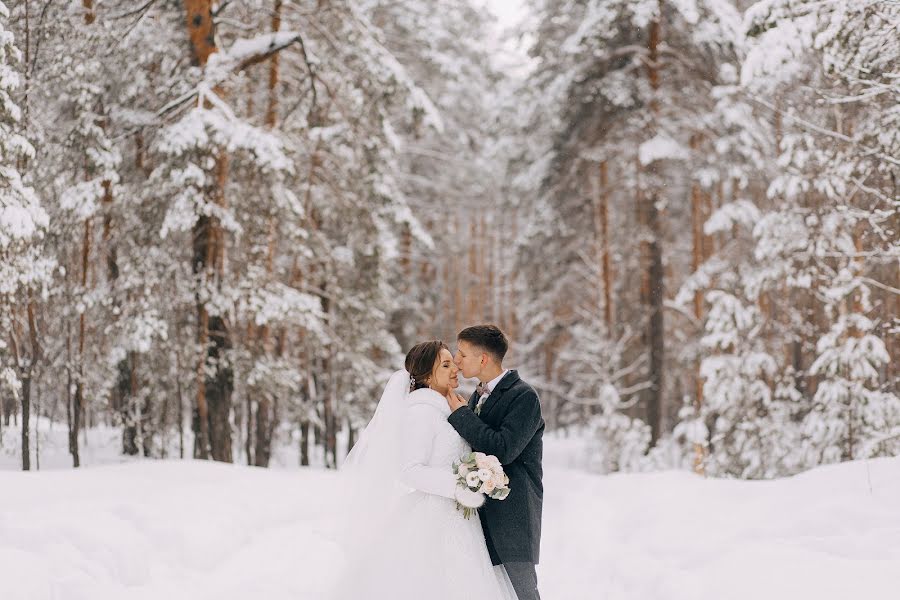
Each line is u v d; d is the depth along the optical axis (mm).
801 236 12023
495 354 4293
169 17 13414
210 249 12453
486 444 3963
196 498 7699
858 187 9164
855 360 10688
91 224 11633
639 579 5953
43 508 6477
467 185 26219
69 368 10875
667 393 22484
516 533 4008
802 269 12148
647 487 9305
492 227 35562
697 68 18422
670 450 17703
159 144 11086
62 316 10969
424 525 4105
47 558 5266
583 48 17719
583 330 22062
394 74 14578
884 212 8391
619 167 22125
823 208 10906
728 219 16891
